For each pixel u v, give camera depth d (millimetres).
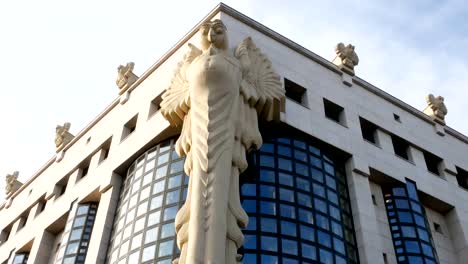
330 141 30125
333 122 31391
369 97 35562
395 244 29375
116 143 33281
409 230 29844
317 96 32031
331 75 34406
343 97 33688
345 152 30438
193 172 20984
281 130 29109
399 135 34938
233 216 19891
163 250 24188
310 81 32500
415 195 32094
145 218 26469
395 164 32688
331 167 29766
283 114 28562
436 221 33531
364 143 32031
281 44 33156
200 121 22000
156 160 29109
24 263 37094
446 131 39250
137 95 34562
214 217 19031
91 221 32219
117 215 29812
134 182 29422
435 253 30156
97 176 33062
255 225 24516
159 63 34156
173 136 29469
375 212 30266
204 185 20047
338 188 29078
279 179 26859
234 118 22359
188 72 24547
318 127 30156
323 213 26781
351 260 26344
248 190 25859
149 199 27297
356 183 29625
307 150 29141
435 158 36500
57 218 35000
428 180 33906
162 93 31812
